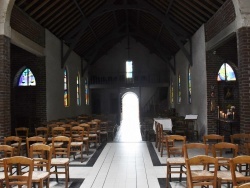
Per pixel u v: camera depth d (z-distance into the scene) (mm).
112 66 26266
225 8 10070
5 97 8945
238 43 8797
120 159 9117
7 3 8953
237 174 4922
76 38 15672
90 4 14742
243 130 8555
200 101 13656
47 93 13547
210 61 12578
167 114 20828
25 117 14578
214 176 4375
